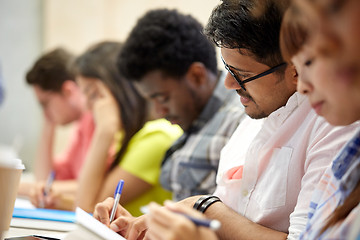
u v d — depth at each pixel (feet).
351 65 3.16
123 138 9.34
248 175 5.50
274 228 5.19
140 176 8.91
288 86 5.20
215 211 5.37
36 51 17.87
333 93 3.32
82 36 17.10
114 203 5.94
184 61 7.72
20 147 17.94
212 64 7.89
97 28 16.96
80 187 9.64
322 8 3.10
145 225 5.40
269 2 4.88
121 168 9.07
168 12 7.90
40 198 9.72
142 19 7.99
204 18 15.29
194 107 7.95
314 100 3.59
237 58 5.12
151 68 7.73
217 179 6.16
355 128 4.63
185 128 8.07
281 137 5.31
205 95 7.91
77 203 9.57
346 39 3.07
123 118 9.68
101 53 10.25
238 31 4.94
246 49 5.02
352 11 3.01
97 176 9.58
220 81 7.94
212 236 3.41
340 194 3.98
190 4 15.44
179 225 3.37
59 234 5.88
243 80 5.25
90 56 10.26
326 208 4.12
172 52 7.65
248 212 5.44
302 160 5.12
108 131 9.74
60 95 12.68
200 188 7.48
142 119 9.50
